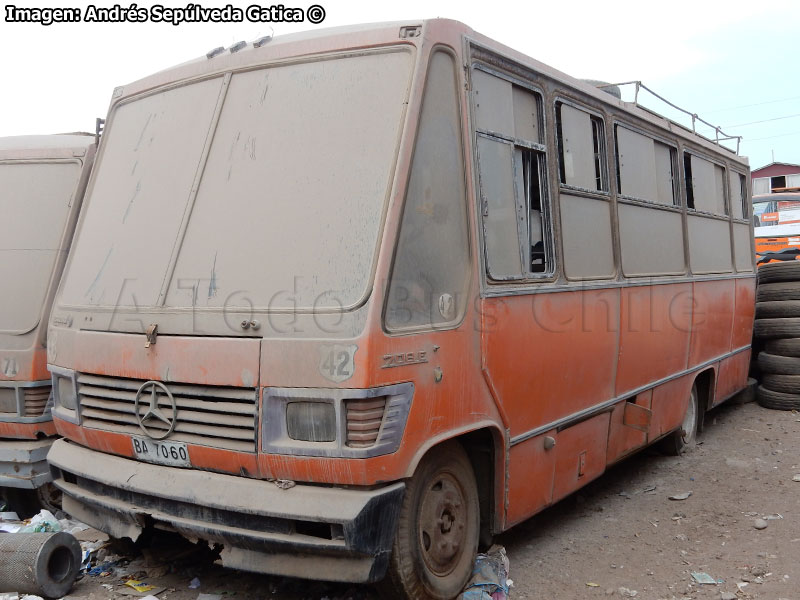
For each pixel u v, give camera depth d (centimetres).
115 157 481
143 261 422
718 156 887
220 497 363
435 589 398
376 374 344
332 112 397
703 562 491
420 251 378
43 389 543
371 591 422
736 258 923
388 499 352
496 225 443
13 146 611
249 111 421
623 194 621
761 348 1038
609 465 581
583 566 487
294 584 442
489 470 445
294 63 419
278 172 398
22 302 552
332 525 345
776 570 475
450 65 410
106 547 505
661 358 675
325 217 376
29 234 572
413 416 365
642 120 669
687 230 765
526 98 490
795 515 576
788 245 1547
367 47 402
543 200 499
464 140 413
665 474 702
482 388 418
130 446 405
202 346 375
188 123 445
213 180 416
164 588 444
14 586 423
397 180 366
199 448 376
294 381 352
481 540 456
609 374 573
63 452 445
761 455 756
